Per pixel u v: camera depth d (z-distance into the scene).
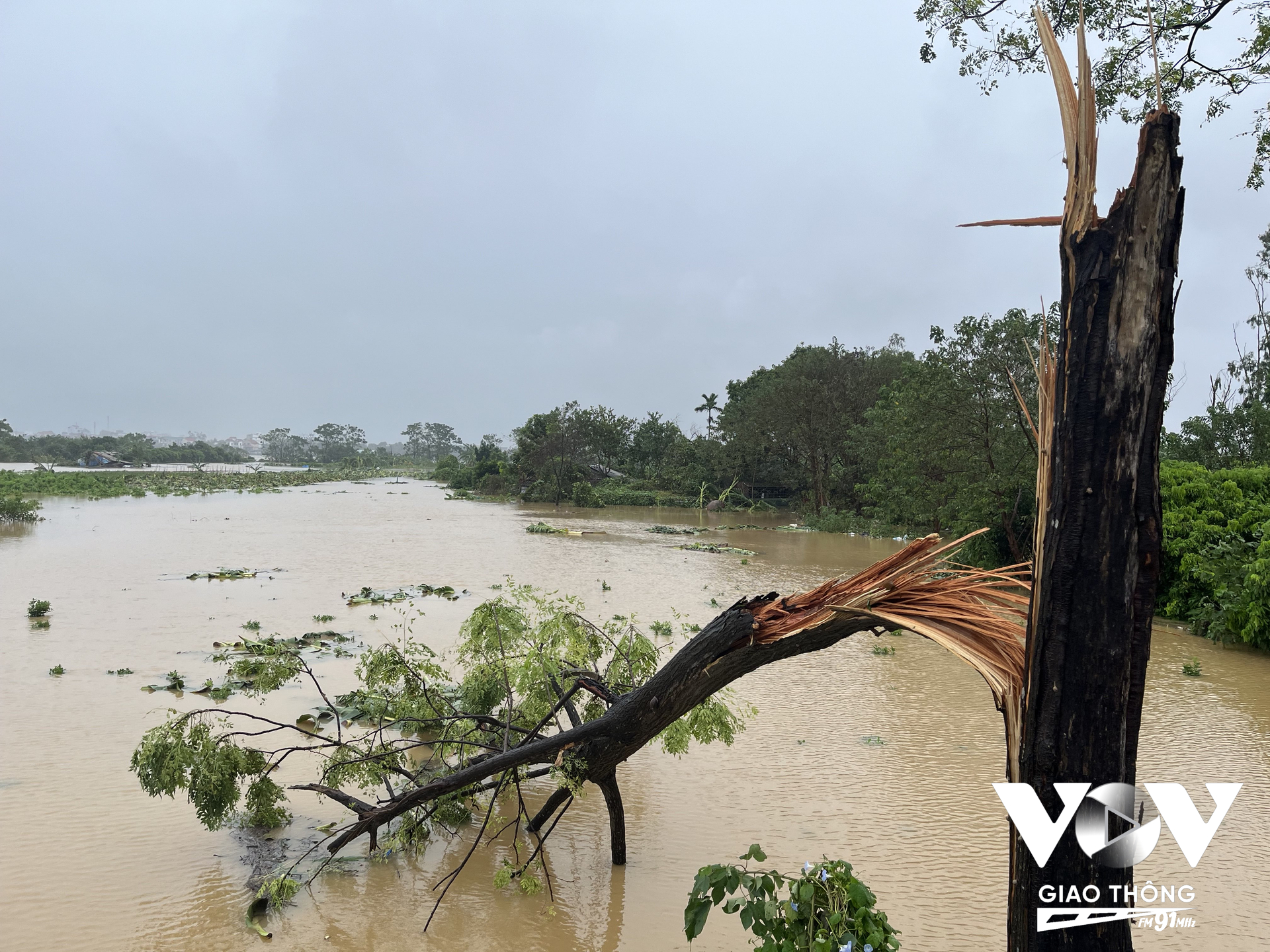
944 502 23.03
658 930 4.98
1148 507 2.75
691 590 17.81
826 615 3.84
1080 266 2.77
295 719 8.97
